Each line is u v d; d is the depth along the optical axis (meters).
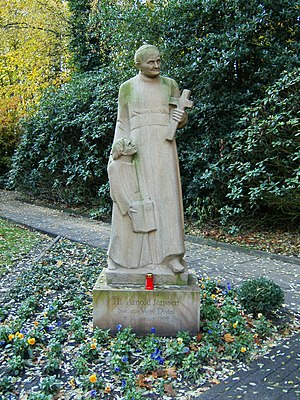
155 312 3.56
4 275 5.53
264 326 3.65
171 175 3.69
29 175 13.33
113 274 3.67
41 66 17.20
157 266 3.70
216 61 7.57
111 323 3.58
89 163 10.69
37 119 12.54
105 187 10.07
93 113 10.31
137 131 3.68
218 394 2.76
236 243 7.32
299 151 6.45
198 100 8.40
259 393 2.76
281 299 4.02
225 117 8.17
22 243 7.50
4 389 2.79
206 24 8.26
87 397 2.70
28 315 3.96
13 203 13.12
